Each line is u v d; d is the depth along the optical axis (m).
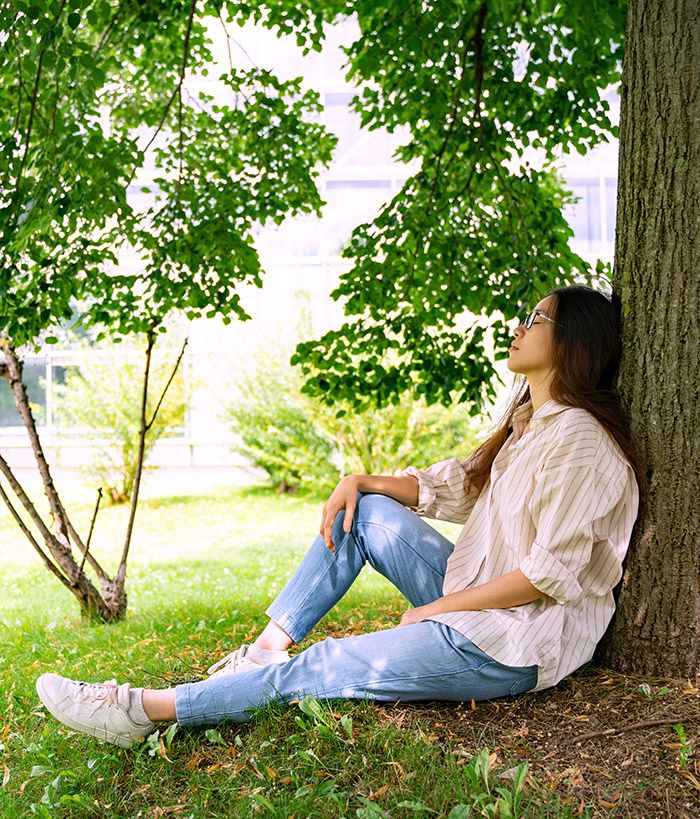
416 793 2.21
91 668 3.92
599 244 14.59
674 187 2.76
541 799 2.13
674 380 2.74
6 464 5.07
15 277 5.20
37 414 14.78
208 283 5.54
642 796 2.13
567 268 5.13
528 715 2.55
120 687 2.59
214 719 2.60
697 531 2.73
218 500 12.88
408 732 2.47
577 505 2.52
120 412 12.72
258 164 5.76
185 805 2.30
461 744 2.42
